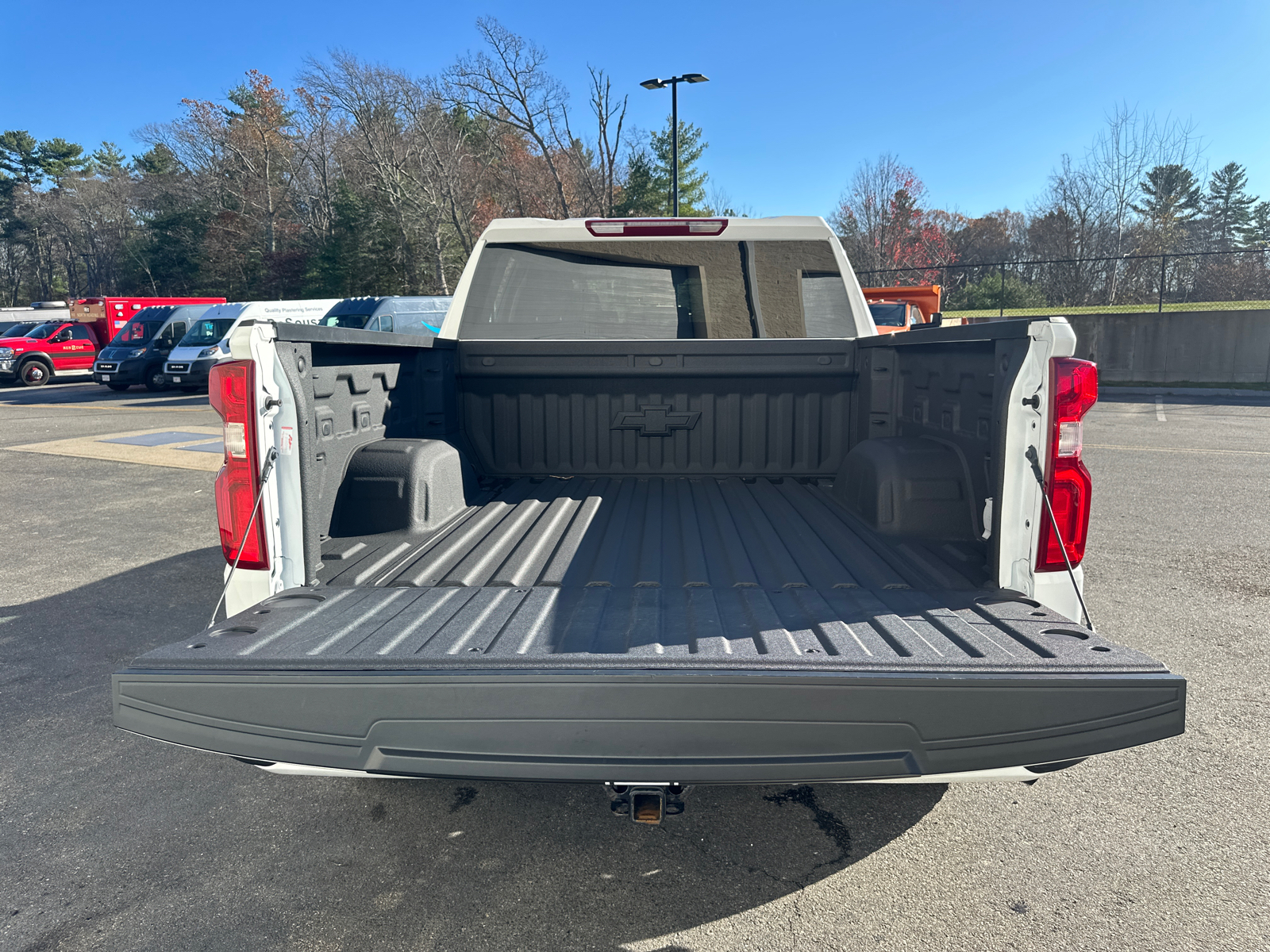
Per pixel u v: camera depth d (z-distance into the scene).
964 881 2.30
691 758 1.68
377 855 2.46
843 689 1.65
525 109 45.53
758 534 2.81
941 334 2.59
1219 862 2.38
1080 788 2.80
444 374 3.40
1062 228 45.97
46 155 95.25
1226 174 75.81
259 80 62.53
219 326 22.28
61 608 4.90
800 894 2.26
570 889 2.29
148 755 3.12
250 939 2.10
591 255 3.79
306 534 2.33
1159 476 8.66
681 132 44.28
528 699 1.68
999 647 1.81
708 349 3.50
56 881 2.35
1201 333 19.41
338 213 47.94
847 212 59.62
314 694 1.72
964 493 2.66
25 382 25.97
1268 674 3.72
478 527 2.89
